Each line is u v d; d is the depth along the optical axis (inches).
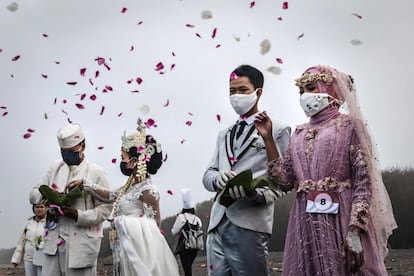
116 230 250.1
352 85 194.2
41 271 289.9
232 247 222.4
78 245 275.1
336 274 178.4
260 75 229.3
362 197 177.5
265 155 225.3
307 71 194.2
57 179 287.7
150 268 241.3
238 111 228.7
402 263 505.7
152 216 251.8
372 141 185.5
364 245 177.0
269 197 220.4
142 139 258.4
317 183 184.9
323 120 191.6
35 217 393.4
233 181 208.4
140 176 255.3
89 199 281.9
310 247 184.4
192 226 467.5
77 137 285.4
